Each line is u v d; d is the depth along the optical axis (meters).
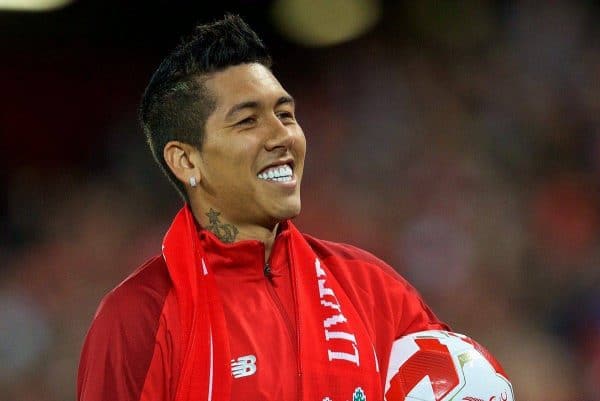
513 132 29.70
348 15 31.97
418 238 26.75
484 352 8.02
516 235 26.64
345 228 27.55
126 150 30.42
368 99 31.39
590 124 29.58
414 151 29.58
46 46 31.58
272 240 7.72
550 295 25.48
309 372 7.10
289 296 7.57
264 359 7.10
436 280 25.80
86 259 26.58
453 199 27.91
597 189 28.08
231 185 7.40
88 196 28.92
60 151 30.89
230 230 7.59
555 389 23.59
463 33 31.73
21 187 29.39
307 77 32.12
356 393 7.20
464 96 30.80
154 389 6.90
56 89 31.41
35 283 25.33
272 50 32.12
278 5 31.70
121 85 31.83
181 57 7.59
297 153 7.47
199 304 7.07
